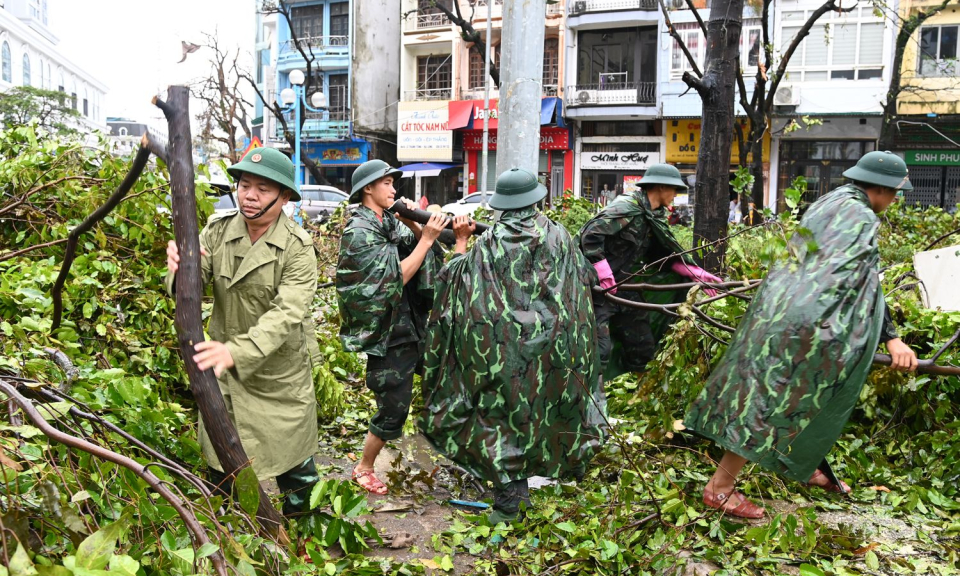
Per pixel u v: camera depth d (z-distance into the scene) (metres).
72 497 2.48
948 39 25.67
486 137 26.52
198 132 34.41
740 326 4.06
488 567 3.57
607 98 31.12
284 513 3.73
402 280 4.44
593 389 4.17
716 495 4.16
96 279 4.86
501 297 3.95
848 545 3.79
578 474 4.13
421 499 4.55
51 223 5.31
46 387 3.00
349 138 37.31
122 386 3.53
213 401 2.77
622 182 32.16
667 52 29.80
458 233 4.66
